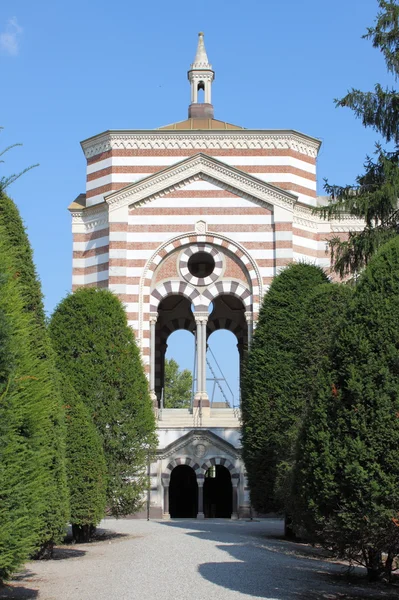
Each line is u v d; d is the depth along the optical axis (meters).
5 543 16.92
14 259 23.52
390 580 21.56
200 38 53.28
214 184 46.31
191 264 50.03
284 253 45.53
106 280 46.22
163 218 46.06
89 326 34.44
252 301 45.47
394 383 17.94
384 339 18.33
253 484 33.22
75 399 30.52
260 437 32.91
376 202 30.72
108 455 33.59
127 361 34.50
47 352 24.97
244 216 46.03
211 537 31.23
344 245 32.34
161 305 53.91
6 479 16.98
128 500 33.91
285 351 33.19
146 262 45.78
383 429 17.64
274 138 47.22
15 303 18.44
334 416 18.56
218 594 19.47
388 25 31.48
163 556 25.42
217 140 47.25
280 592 19.94
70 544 30.36
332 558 26.03
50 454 23.22
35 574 22.84
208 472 54.09
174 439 43.94
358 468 17.55
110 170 47.22
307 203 47.47
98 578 21.94
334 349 19.14
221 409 47.59
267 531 34.84
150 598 19.00
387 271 19.06
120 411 33.88
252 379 33.56
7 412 17.08
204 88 52.41
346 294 32.06
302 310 33.00
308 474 18.73
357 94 31.47
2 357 17.22
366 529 17.69
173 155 47.25
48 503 23.05
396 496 17.23
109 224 45.97
